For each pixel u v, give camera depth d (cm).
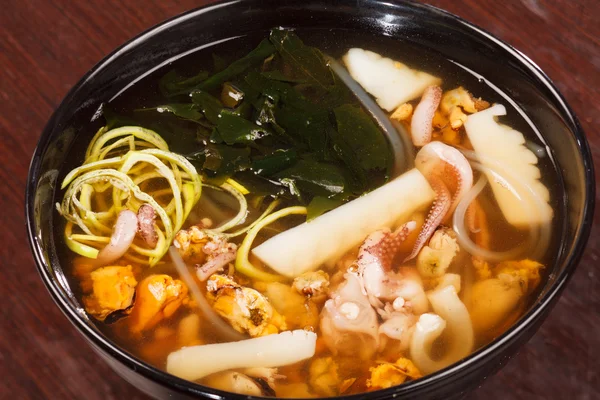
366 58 46
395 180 43
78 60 50
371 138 44
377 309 40
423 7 46
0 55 50
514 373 43
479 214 42
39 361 43
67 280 40
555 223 42
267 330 39
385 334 39
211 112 44
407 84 45
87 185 42
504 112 45
